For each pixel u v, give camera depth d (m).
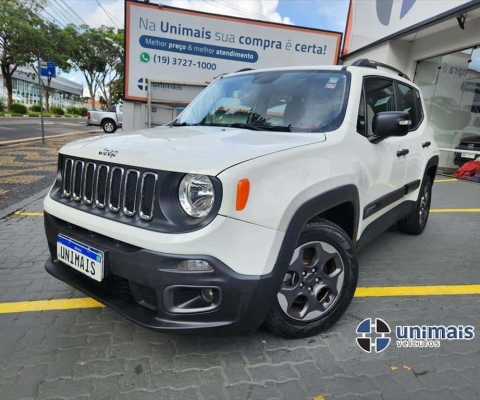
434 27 9.12
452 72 9.47
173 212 1.95
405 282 3.43
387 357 2.37
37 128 20.05
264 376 2.17
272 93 3.09
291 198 2.08
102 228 2.13
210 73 9.95
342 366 2.27
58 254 2.44
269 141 2.31
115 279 2.21
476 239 4.68
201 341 2.48
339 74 3.05
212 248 1.87
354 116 2.79
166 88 9.82
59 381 2.11
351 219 2.73
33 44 32.84
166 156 2.01
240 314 1.99
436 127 10.19
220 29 9.76
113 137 2.62
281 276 2.07
